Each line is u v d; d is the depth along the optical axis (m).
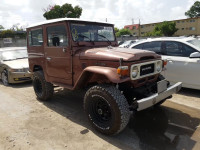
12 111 4.42
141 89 3.36
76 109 4.45
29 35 4.95
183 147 2.86
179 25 52.84
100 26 4.23
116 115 2.89
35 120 3.90
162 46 5.45
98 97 3.11
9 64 6.94
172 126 3.51
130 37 30.64
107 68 3.11
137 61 3.08
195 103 4.55
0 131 3.48
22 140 3.17
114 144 2.98
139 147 2.89
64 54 3.87
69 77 3.92
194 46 4.89
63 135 3.29
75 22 3.79
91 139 3.14
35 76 4.92
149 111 4.18
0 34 22.58
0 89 6.54
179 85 3.67
